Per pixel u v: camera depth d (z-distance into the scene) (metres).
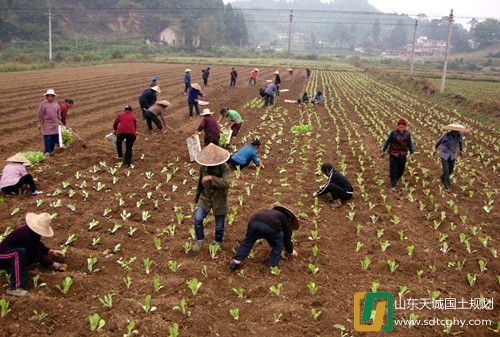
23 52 71.69
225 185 7.52
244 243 7.29
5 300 5.96
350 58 128.38
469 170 14.66
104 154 13.70
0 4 81.75
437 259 8.23
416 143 18.23
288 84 40.66
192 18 122.31
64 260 7.33
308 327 6.03
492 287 7.38
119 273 7.18
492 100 30.86
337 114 24.20
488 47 164.00
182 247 8.03
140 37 111.38
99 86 32.38
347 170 13.68
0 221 8.72
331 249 8.40
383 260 8.02
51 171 11.77
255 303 6.52
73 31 98.50
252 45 176.00
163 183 11.38
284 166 13.67
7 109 20.91
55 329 5.78
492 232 9.66
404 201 11.23
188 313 6.13
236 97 28.30
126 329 5.81
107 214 9.30
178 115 21.25
